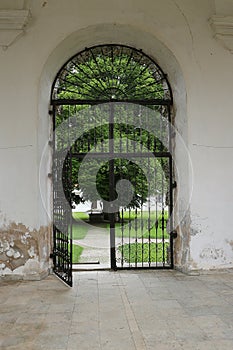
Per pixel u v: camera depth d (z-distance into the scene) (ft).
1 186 21.65
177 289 18.54
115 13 22.71
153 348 11.48
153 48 24.08
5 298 17.25
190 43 22.99
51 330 13.08
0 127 21.84
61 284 20.03
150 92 25.39
